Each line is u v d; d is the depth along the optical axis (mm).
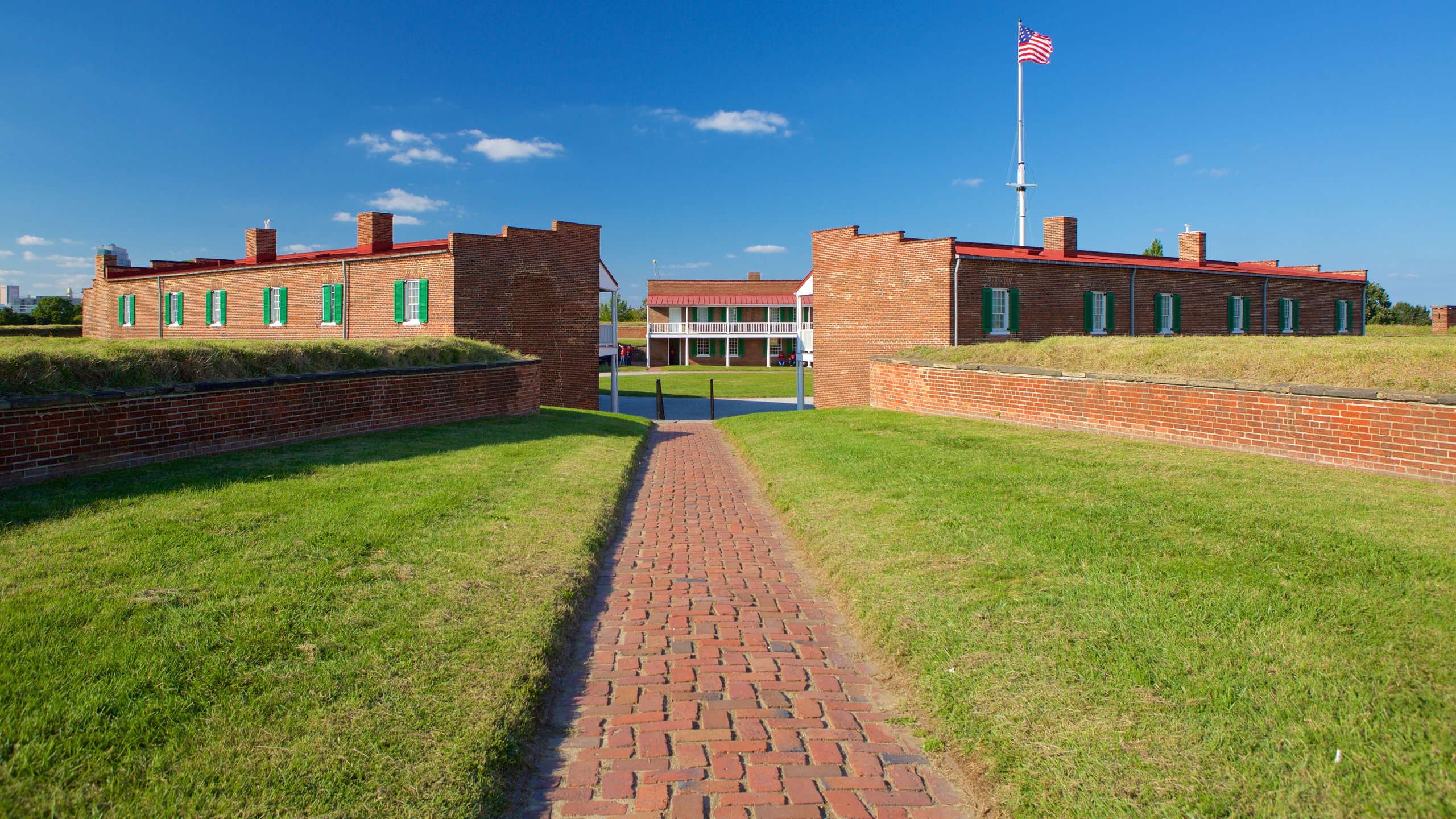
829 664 4910
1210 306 30062
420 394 13930
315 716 3656
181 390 9211
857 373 25922
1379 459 8172
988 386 14344
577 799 3465
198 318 33156
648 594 6277
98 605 4633
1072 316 26172
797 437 13492
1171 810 3012
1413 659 3861
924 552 6203
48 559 5367
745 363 68125
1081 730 3584
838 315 26328
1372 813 2881
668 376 53688
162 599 4773
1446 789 2949
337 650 4324
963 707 3955
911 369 16750
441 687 4027
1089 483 7988
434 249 26094
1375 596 4602
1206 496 7180
